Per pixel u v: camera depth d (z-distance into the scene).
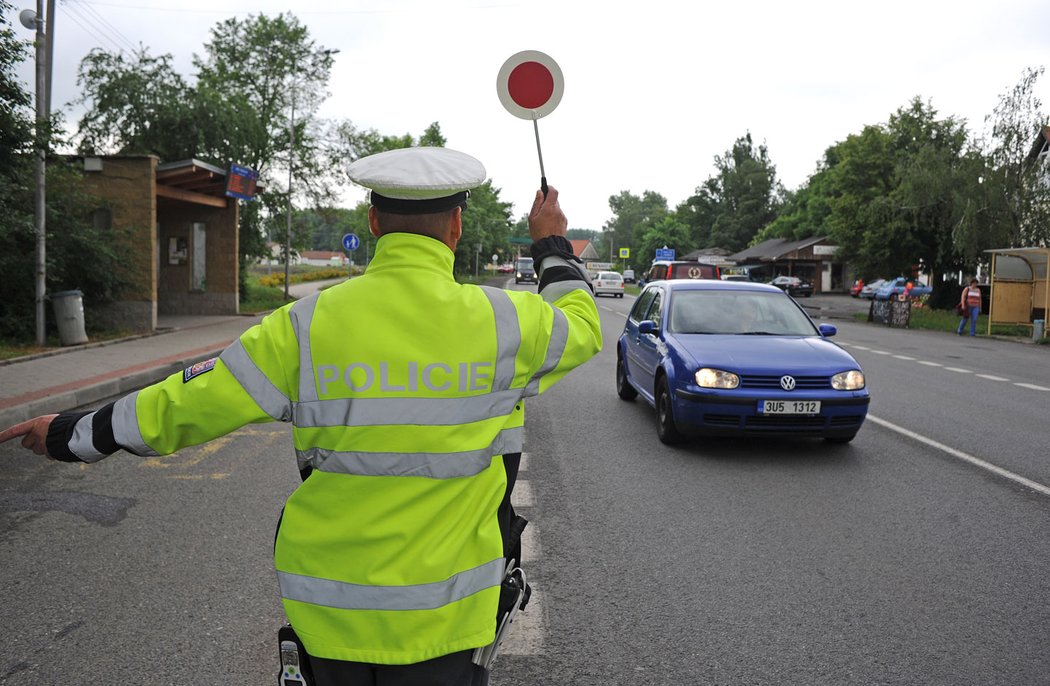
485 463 1.67
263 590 4.29
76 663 3.50
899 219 36.56
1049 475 6.89
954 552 4.96
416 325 1.64
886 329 28.52
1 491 6.26
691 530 5.34
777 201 113.12
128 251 17.88
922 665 3.53
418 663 1.61
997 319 26.14
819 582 4.46
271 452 7.67
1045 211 29.81
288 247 31.92
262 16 31.28
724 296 9.00
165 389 1.65
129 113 25.78
